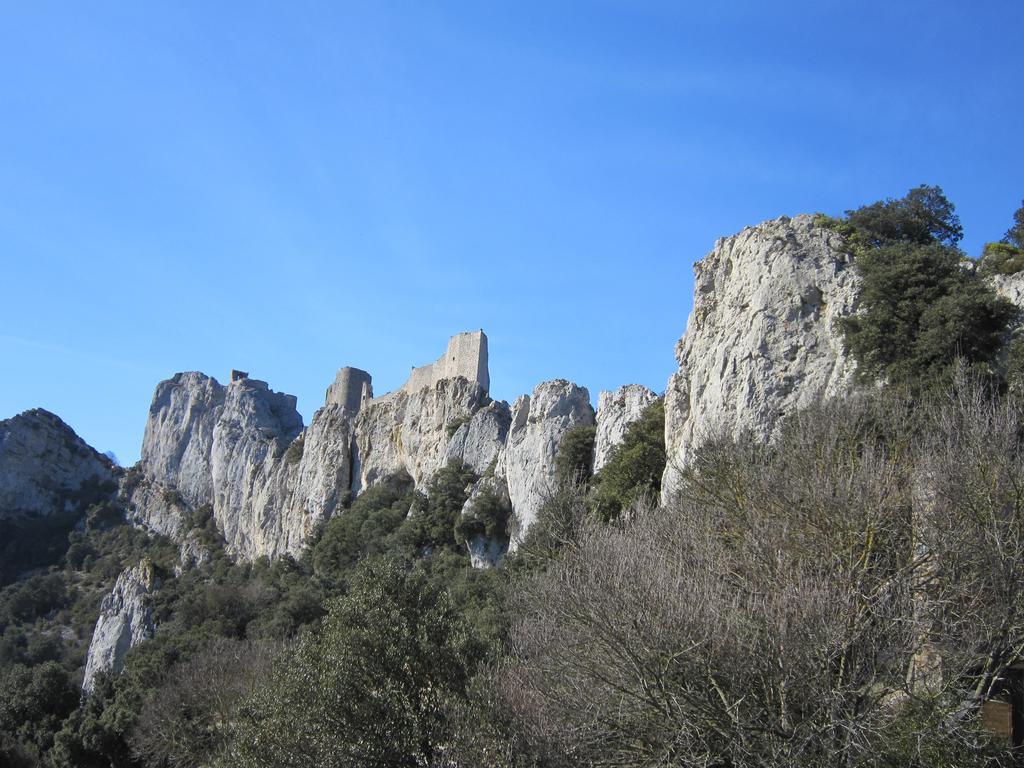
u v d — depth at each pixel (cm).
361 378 13675
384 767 3225
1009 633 2556
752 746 2405
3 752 6359
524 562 5391
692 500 3772
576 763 2692
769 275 5000
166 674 6481
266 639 6406
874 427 3675
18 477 17712
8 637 12556
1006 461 2933
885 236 5203
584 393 7969
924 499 3031
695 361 5372
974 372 3891
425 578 4003
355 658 3438
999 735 2530
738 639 2527
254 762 3372
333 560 9638
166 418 18425
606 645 2612
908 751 2373
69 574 15550
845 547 2942
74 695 7219
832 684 2539
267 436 15288
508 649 3878
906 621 2598
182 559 14600
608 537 3456
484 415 9575
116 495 18138
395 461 11150
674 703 2453
